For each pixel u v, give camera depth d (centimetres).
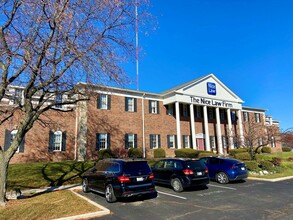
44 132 2139
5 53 799
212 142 3444
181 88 2988
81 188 1220
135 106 2758
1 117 1769
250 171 1683
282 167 1911
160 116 2950
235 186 1241
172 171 1140
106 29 984
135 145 2666
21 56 808
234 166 1322
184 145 3094
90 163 1883
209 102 3231
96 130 2409
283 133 2653
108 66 964
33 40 846
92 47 926
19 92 1218
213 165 1404
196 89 3141
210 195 1022
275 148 4247
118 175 901
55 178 1433
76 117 2334
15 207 822
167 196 1009
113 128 2533
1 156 900
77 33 916
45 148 2123
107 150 2311
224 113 3706
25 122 927
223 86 3434
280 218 700
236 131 3775
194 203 886
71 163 1872
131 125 2678
